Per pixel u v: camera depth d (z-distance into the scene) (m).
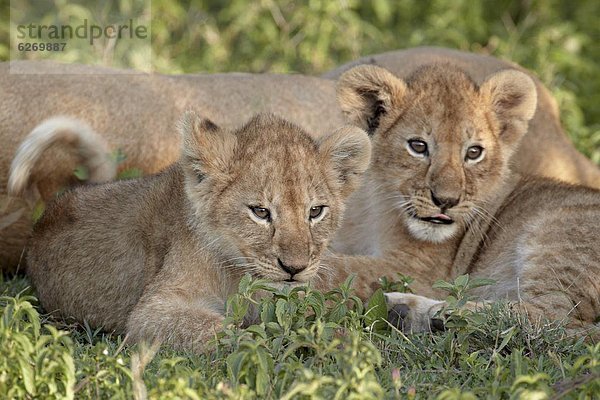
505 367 7.59
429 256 10.70
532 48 17.08
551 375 7.55
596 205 10.12
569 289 9.69
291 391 6.36
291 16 17.69
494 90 10.56
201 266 8.97
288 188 8.62
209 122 8.98
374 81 10.61
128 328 8.77
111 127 12.07
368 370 6.69
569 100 15.72
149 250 9.30
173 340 8.42
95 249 9.70
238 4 17.50
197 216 8.91
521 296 9.84
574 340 8.74
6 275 11.74
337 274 10.29
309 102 13.15
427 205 10.18
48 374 6.62
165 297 8.80
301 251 8.53
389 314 9.51
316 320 7.89
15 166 10.71
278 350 7.56
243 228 8.66
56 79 12.13
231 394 6.57
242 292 8.11
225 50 17.25
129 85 12.35
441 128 10.20
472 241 10.70
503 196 10.86
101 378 6.83
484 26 18.00
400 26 18.28
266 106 12.85
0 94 11.84
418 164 10.30
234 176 8.77
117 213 9.77
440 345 8.17
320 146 9.04
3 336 6.89
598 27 18.25
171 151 12.30
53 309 10.00
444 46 17.25
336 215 9.06
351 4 17.44
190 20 17.94
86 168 11.29
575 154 13.91
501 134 10.69
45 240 10.12
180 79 12.78
